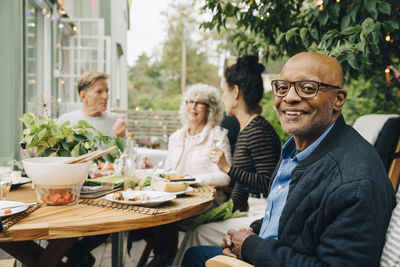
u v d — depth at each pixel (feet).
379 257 3.17
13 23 12.64
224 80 7.91
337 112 4.03
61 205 4.83
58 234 3.88
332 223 3.26
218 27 9.56
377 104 11.17
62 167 4.61
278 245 3.71
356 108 12.94
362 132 7.12
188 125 9.23
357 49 6.52
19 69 13.10
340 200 3.25
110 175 7.00
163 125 27.40
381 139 6.68
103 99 11.25
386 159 6.65
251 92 7.59
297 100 3.90
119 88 39.63
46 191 4.78
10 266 4.35
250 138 7.22
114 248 6.07
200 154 8.76
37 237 3.82
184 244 6.79
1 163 5.06
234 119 9.95
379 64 9.66
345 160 3.49
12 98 12.73
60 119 10.98
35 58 17.63
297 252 3.60
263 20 9.27
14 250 4.83
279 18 9.26
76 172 4.73
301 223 3.59
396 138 6.66
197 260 5.39
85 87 11.17
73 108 19.94
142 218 4.31
